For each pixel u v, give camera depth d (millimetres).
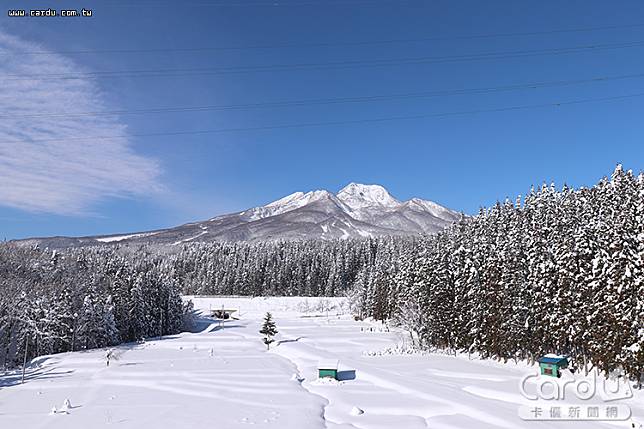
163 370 56062
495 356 60344
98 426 31656
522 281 54500
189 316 118125
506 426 30750
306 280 181125
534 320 52938
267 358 66000
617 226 41406
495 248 60344
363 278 134875
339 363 58094
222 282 185750
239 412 35062
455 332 67875
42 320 70875
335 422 33156
